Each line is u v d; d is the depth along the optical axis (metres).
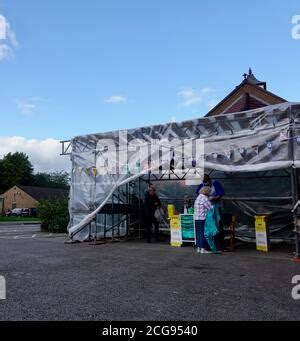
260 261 7.63
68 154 12.54
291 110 8.34
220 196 9.20
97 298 4.78
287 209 10.91
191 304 4.52
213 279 5.89
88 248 9.93
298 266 7.04
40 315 4.11
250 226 11.38
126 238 12.46
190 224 10.07
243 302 4.59
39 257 8.21
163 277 6.05
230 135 9.23
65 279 5.88
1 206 72.62
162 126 10.43
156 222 11.74
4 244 11.00
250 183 11.52
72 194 12.08
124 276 6.13
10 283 5.57
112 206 11.51
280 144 8.44
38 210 18.95
